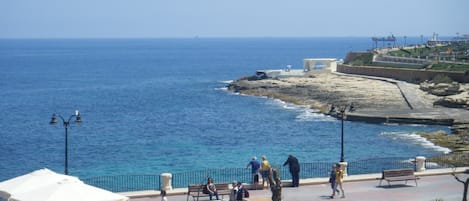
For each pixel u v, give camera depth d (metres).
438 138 63.31
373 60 126.06
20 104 103.12
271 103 96.69
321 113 83.75
